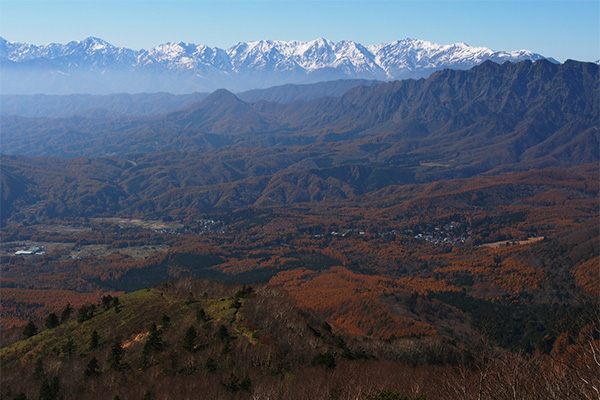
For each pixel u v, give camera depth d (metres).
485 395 27.27
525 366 28.48
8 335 84.44
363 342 79.50
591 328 26.41
